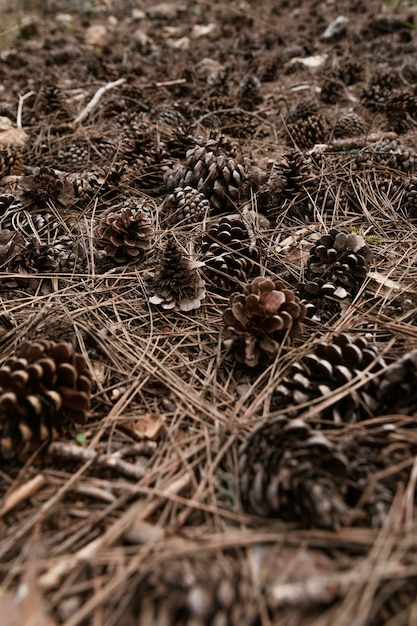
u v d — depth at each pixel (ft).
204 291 1.44
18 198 1.86
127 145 2.15
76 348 1.29
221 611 0.74
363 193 1.88
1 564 0.86
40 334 1.29
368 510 0.90
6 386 1.03
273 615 0.77
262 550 0.86
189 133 2.21
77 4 5.09
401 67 3.07
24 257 1.54
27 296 1.47
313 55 3.56
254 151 2.28
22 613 0.76
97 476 1.02
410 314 1.36
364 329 1.32
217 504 0.95
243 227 1.60
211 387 1.21
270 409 1.15
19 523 0.93
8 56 3.72
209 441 1.08
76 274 1.55
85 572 0.84
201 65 3.41
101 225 1.62
